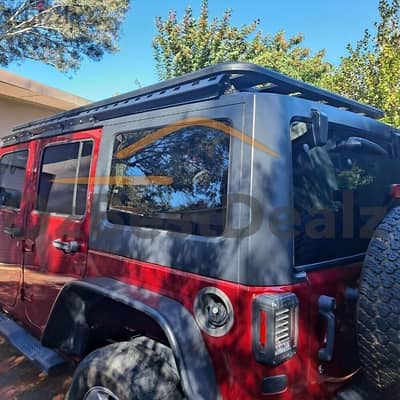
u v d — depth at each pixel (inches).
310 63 540.4
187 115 77.3
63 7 499.5
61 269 106.3
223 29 509.7
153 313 70.0
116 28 543.2
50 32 518.6
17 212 132.0
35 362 104.6
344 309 75.3
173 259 74.1
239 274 62.9
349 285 77.6
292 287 63.4
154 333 82.0
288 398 63.1
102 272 91.4
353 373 77.7
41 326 115.1
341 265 77.4
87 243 97.0
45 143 123.1
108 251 90.1
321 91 85.5
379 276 64.9
